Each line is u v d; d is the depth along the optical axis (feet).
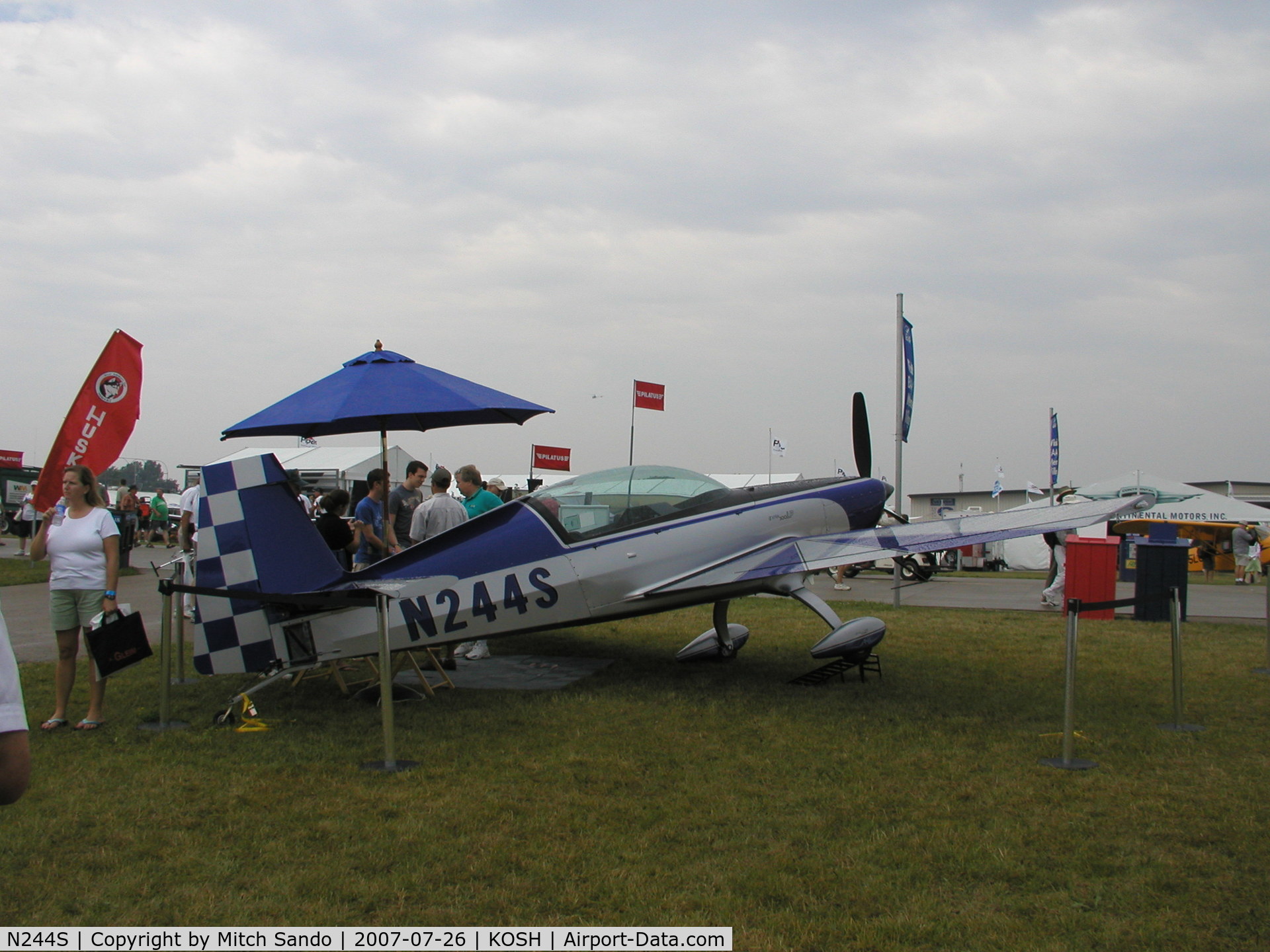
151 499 99.86
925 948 8.96
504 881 10.44
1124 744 16.17
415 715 18.58
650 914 9.66
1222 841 11.55
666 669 23.89
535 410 23.52
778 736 16.79
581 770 14.71
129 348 25.52
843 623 21.68
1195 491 83.35
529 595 20.04
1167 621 33.37
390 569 19.13
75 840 11.64
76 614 17.13
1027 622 32.60
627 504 21.56
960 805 12.95
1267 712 18.65
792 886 10.29
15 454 119.85
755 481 88.28
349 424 24.81
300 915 9.61
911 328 36.45
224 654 17.67
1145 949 8.92
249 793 13.48
